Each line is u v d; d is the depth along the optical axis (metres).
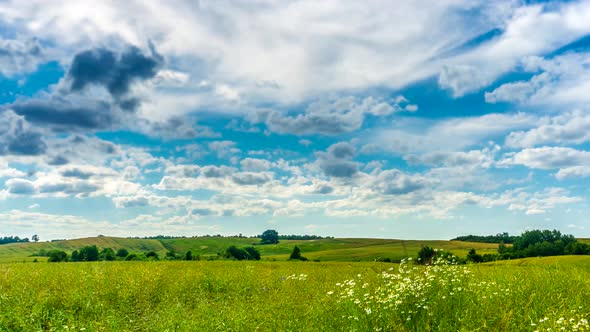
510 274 12.80
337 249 157.62
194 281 18.52
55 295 13.77
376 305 9.40
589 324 7.47
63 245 170.62
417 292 9.89
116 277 17.27
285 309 11.27
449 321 8.59
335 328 9.21
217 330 9.66
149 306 13.70
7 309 10.88
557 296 9.94
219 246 187.00
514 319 8.30
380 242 171.00
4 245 163.12
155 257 86.56
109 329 9.95
